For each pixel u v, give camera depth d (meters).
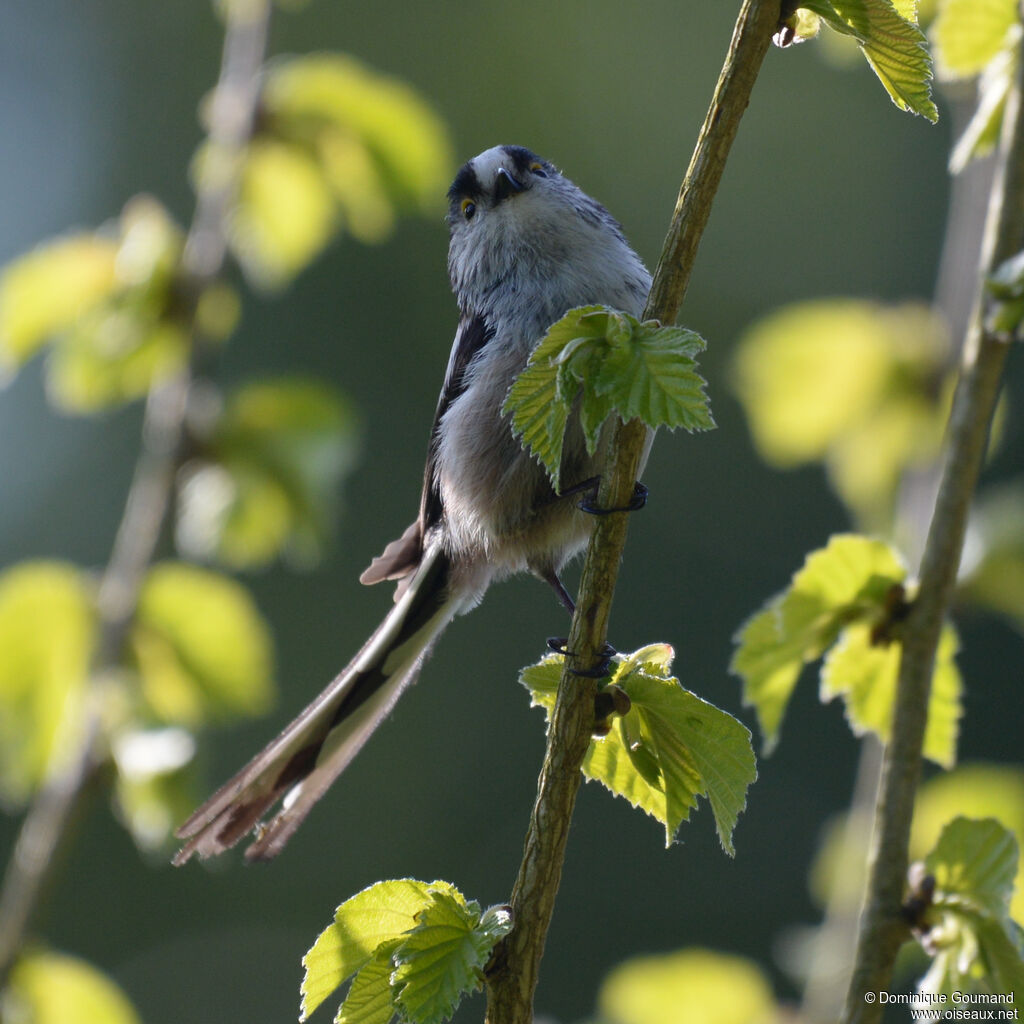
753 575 15.16
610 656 4.20
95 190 17.31
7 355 6.65
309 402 6.71
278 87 6.99
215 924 15.14
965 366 4.13
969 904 3.79
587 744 3.99
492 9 16.88
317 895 15.35
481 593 7.71
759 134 17.11
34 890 5.81
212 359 6.80
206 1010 14.67
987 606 5.00
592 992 13.80
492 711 15.57
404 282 15.84
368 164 7.11
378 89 6.94
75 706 6.27
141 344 6.61
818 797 14.05
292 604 15.31
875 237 16.59
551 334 3.84
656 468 15.59
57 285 6.62
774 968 13.59
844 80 16.92
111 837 14.88
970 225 5.97
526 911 3.82
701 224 3.91
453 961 3.71
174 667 6.40
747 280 16.78
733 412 15.87
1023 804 5.28
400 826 15.49
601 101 17.00
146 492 6.56
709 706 4.04
